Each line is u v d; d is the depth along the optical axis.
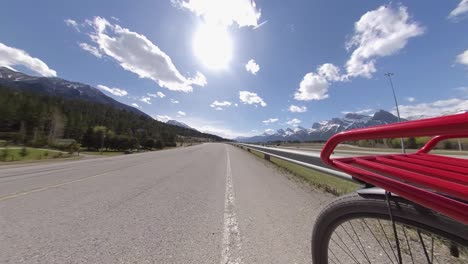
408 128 0.77
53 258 2.14
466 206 0.74
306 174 8.15
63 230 2.82
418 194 0.89
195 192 5.04
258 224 3.08
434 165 1.14
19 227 2.91
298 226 3.01
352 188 5.34
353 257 2.02
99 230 2.83
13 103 83.44
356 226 2.73
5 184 5.92
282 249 2.36
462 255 1.68
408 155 1.54
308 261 2.13
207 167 10.15
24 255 2.19
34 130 75.19
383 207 1.11
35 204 3.99
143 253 2.25
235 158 16.08
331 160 1.31
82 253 2.24
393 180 1.00
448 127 0.64
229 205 4.01
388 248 2.15
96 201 4.22
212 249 2.35
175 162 12.60
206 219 3.27
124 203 4.09
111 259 2.13
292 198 4.53
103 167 10.09
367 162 1.23
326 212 1.38
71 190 5.18
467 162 1.14
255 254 2.26
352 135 1.05
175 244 2.46
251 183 6.23
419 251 1.99
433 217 0.94
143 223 3.08
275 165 11.47
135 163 12.00
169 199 4.41
